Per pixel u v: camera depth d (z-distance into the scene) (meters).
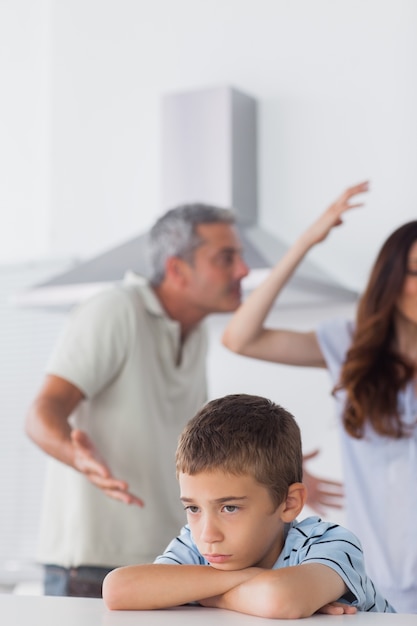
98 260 3.29
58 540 2.30
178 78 3.69
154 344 2.40
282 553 1.23
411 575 2.11
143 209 3.70
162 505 2.33
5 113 4.12
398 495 2.16
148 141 3.72
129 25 3.81
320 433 3.27
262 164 3.49
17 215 4.03
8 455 4.01
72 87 3.89
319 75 3.43
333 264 3.34
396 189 3.28
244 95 3.46
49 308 3.50
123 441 2.31
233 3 3.61
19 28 4.15
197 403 2.55
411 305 2.22
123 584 1.09
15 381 4.03
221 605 1.09
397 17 3.33
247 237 3.22
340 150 3.38
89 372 2.28
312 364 2.44
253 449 1.15
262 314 2.39
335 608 1.08
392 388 2.20
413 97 3.28
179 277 2.54
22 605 1.02
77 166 3.85
